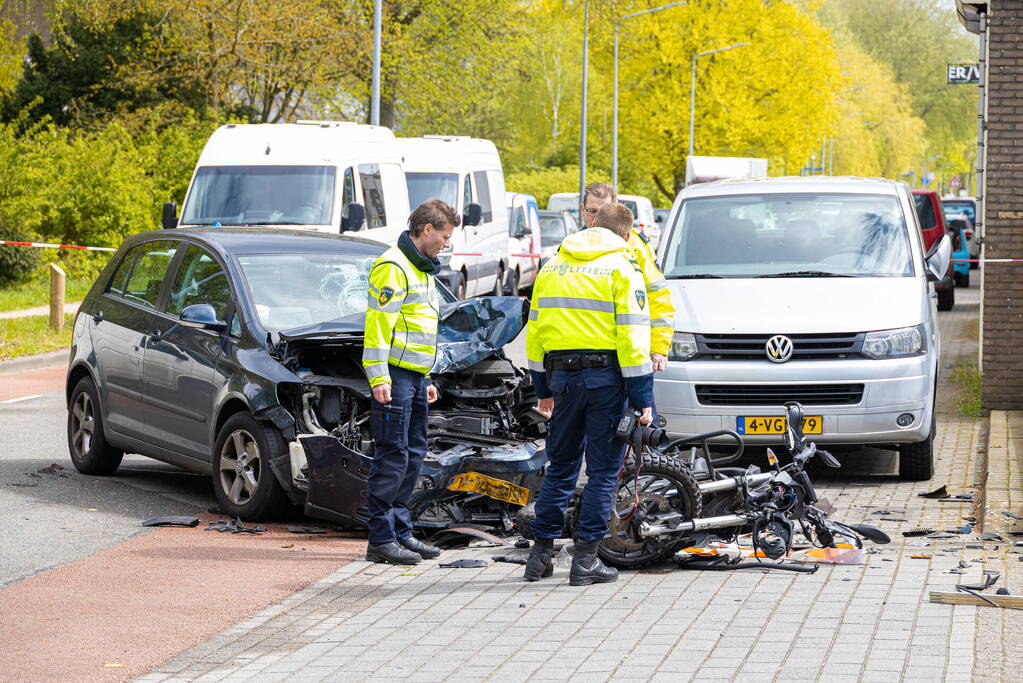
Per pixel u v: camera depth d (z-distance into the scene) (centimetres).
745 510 1110
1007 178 1841
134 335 1434
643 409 1030
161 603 991
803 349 1407
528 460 1227
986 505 1246
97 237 4378
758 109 7881
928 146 15838
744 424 1402
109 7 5131
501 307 1280
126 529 1237
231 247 1390
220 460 1284
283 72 5281
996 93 1833
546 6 7512
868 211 1617
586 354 1023
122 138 4719
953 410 1958
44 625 931
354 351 1290
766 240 1591
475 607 975
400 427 1114
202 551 1155
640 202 6519
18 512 1300
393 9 5797
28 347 2773
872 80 14262
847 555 1078
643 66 7762
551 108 11844
